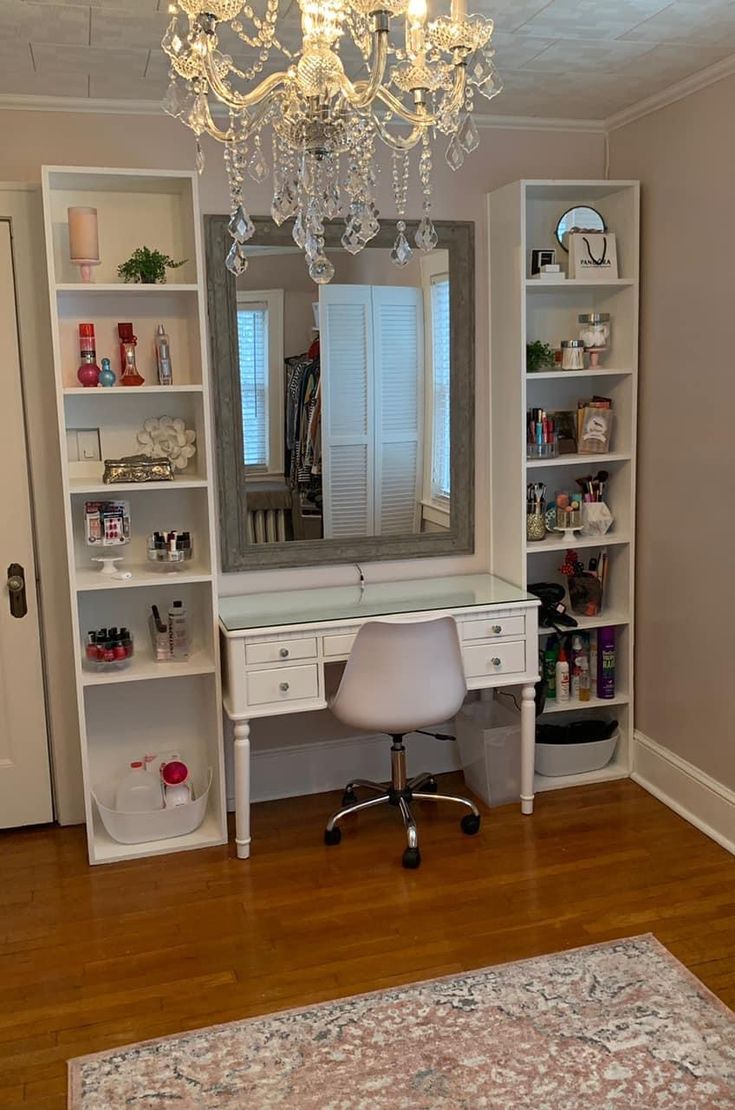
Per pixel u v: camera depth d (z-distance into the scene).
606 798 3.65
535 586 3.75
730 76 2.99
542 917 2.87
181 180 3.05
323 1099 2.19
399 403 3.59
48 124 3.16
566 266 3.66
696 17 2.58
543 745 3.71
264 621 3.17
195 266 3.09
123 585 3.12
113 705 3.49
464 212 3.58
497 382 3.63
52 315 2.94
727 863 3.15
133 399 3.34
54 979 2.64
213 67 1.67
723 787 3.29
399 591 3.56
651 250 3.46
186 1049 2.36
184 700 3.56
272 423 3.46
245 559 3.51
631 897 2.96
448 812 3.57
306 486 3.53
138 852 3.28
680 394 3.36
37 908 2.99
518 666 3.40
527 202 3.64
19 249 3.18
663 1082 2.21
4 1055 2.36
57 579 3.38
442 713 3.18
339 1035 2.39
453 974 2.61
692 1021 2.40
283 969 2.66
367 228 1.92
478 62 1.80
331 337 3.47
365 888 3.06
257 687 3.15
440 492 3.71
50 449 3.31
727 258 3.07
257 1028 2.42
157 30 2.53
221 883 3.11
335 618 3.20
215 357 3.35
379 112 3.33
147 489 3.20
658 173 3.39
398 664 3.07
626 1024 2.40
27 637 3.40
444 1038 2.37
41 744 3.47
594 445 3.66
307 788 3.75
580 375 3.53
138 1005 2.53
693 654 3.40
